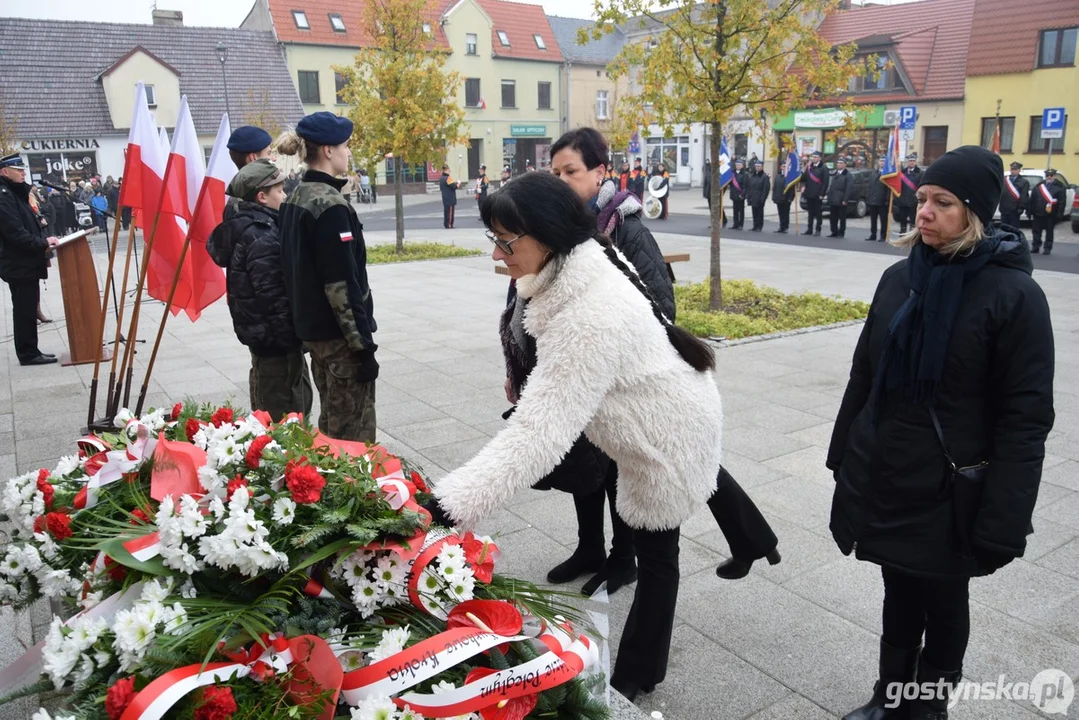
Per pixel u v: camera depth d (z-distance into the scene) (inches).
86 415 240.1
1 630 124.6
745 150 1467.8
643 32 1688.0
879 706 104.0
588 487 118.6
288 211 147.7
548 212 84.6
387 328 368.2
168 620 65.0
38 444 214.7
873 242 732.7
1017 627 127.9
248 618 66.7
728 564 117.6
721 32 365.7
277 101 1519.4
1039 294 85.6
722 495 111.3
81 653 65.1
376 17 614.5
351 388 154.2
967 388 88.0
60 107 1343.5
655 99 378.3
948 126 1234.0
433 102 628.1
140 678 62.3
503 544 157.4
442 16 1801.2
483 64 1881.2
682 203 1323.8
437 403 250.1
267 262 162.9
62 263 297.1
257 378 171.6
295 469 72.2
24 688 71.7
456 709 67.4
